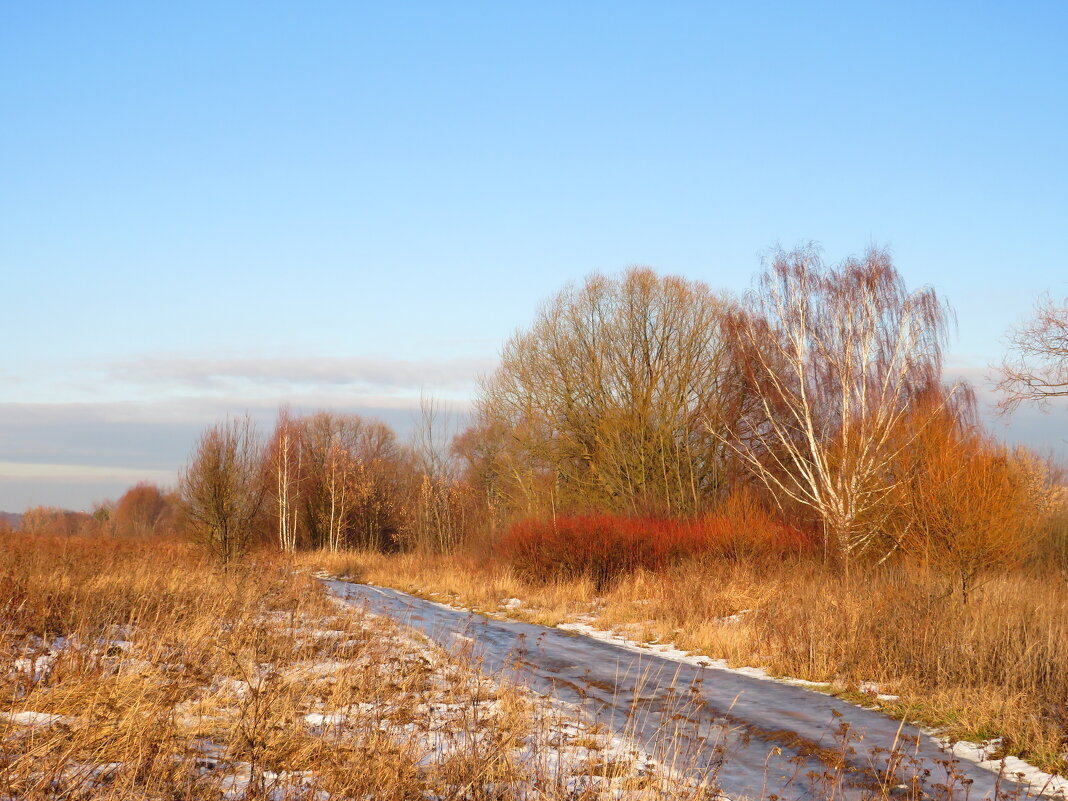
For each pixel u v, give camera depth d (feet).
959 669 36.04
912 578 58.54
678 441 118.11
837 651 41.78
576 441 126.31
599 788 21.31
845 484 77.36
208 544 88.53
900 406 81.56
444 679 35.68
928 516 63.57
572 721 30.30
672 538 87.51
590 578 82.84
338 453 189.37
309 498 183.62
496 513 141.28
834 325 81.05
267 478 170.19
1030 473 85.10
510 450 133.28
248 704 25.11
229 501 89.25
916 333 80.43
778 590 62.69
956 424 75.25
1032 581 63.16
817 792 23.76
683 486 116.67
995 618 40.63
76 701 25.53
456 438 175.63
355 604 66.85
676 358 120.06
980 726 30.40
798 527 91.50
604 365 123.44
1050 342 84.48
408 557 131.95
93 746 20.83
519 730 26.68
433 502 159.84
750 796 23.26
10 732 21.08
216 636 38.58
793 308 82.43
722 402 115.03
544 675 40.93
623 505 115.24
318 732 25.20
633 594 72.38
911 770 26.09
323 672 34.14
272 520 181.98
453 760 22.13
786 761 26.99
